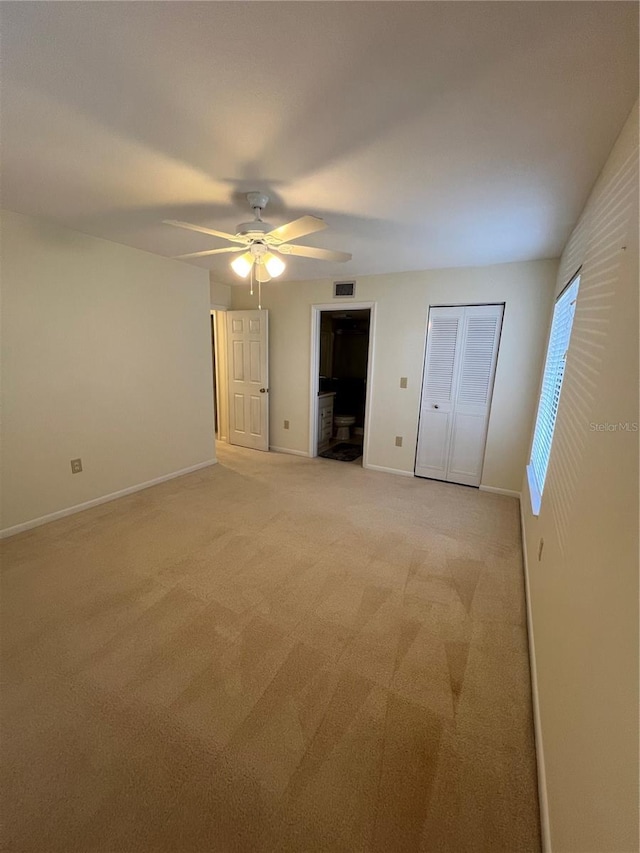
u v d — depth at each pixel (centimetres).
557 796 101
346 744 130
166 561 235
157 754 125
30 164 170
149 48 104
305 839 105
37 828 106
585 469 126
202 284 398
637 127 114
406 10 91
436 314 376
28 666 158
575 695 102
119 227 265
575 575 120
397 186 186
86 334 296
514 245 280
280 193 196
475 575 229
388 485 384
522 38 97
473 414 375
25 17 94
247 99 125
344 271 385
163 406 371
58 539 260
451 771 122
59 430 285
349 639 176
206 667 159
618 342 108
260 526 286
